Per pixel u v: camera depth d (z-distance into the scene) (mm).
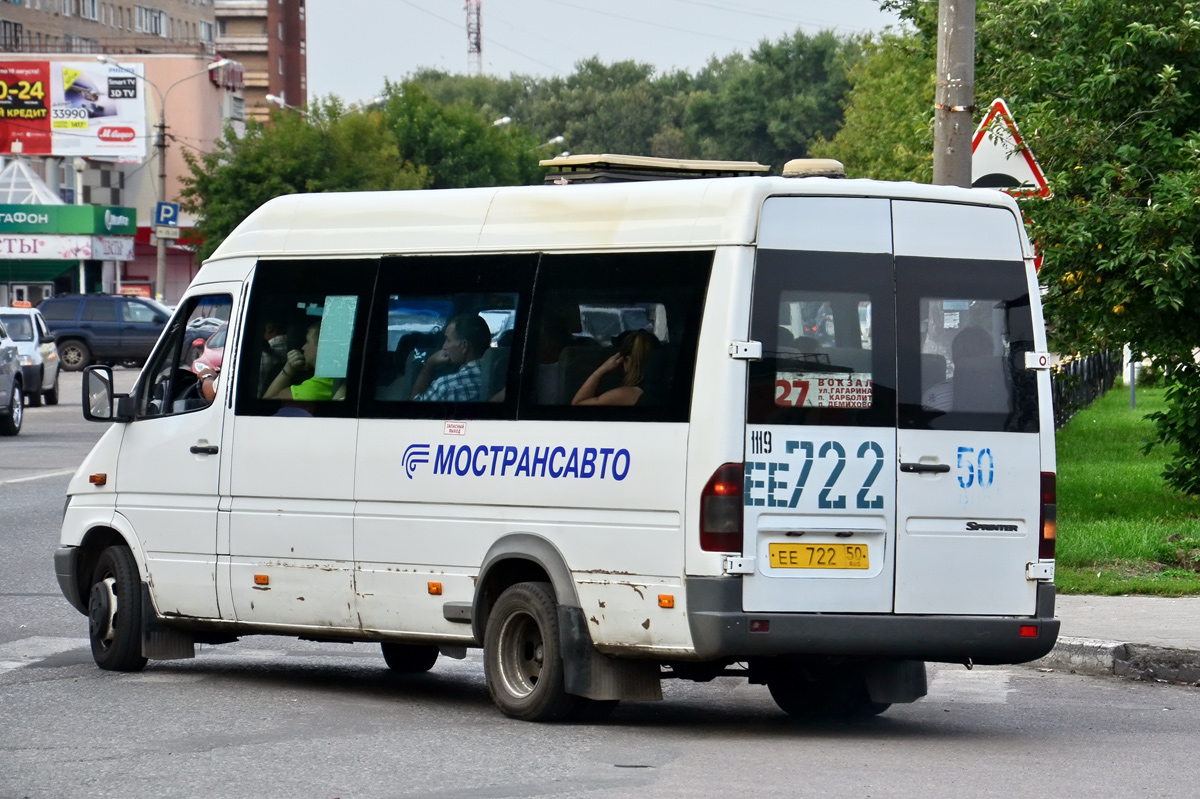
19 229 133500
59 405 68625
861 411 13961
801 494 13742
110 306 93438
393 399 15859
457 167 147000
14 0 194625
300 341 16703
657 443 13953
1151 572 23484
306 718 15188
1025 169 21203
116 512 18094
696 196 14125
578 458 14453
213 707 15820
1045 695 17312
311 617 16469
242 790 12062
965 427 14258
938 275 14305
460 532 15250
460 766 12945
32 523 31438
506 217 15367
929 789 12188
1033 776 12742
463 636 15352
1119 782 12547
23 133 152875
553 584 14641
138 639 17906
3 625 21062
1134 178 26719
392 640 15992
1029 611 14453
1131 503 30031
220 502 17125
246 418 16969
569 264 14805
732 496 13531
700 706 16688
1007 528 14383
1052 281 27391
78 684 17234
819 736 14688
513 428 14945
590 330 14562
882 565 13984
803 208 13969
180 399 17906
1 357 51656
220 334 17422
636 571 14031
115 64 153500
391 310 16016
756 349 13641
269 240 17172
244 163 117625
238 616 17047
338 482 16172
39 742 13961
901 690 15133
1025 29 28750
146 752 13516
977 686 17938
